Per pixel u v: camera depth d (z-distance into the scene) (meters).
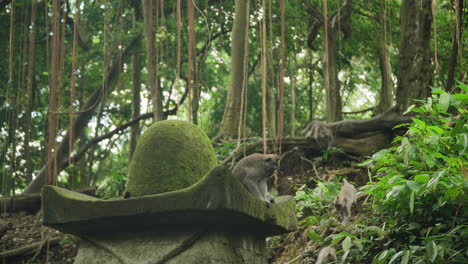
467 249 5.98
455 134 6.30
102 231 5.03
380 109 15.46
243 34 15.24
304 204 9.23
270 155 5.48
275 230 5.59
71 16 19.33
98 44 18.66
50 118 5.59
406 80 11.62
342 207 7.73
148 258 4.78
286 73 17.08
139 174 5.05
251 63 20.59
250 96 20.39
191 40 5.02
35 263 11.20
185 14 16.41
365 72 23.53
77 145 21.58
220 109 21.47
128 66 20.59
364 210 8.96
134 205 4.64
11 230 12.42
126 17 18.55
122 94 19.41
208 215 4.54
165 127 5.16
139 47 17.64
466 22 11.00
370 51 18.95
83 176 19.19
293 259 8.16
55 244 11.76
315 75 19.56
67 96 20.92
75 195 5.08
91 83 21.52
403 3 11.95
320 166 11.84
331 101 13.38
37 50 18.48
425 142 6.56
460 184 5.98
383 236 6.97
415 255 6.48
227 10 16.98
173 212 4.54
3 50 17.80
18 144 14.27
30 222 12.88
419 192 6.00
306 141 12.19
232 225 4.97
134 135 18.61
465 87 6.16
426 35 11.61
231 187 4.48
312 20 15.70
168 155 5.04
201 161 5.14
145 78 21.09
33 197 13.46
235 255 5.01
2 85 17.45
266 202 5.16
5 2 12.73
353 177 10.78
